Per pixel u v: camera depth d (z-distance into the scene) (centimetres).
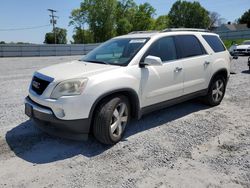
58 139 414
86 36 6344
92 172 321
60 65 441
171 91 468
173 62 468
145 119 507
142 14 6675
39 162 345
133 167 332
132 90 399
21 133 438
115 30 6347
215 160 349
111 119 374
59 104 345
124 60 418
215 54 569
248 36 4241
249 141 408
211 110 566
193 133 439
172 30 502
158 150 378
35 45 3197
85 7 6138
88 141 407
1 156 360
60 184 296
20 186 292
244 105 606
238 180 303
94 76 363
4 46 3058
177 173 318
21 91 779
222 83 600
